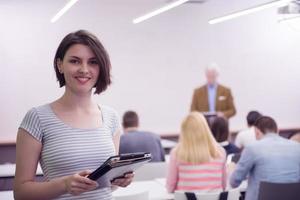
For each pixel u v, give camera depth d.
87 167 1.43
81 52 1.43
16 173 1.42
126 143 4.04
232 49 7.00
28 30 6.24
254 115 4.54
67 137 1.44
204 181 2.80
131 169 1.42
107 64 1.48
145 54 6.70
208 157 2.83
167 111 6.83
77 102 1.50
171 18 6.75
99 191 1.44
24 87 6.27
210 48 6.92
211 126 3.76
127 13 6.59
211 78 6.14
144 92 6.73
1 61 6.18
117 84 6.61
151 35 6.70
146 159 1.42
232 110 6.17
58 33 6.35
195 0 6.67
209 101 6.16
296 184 2.79
